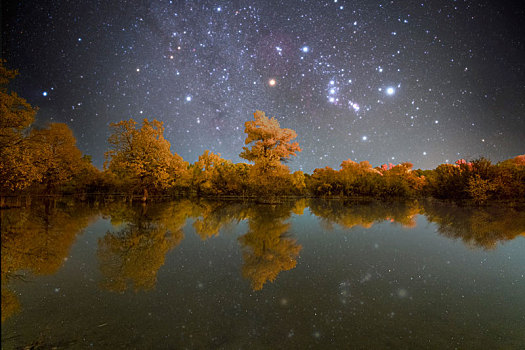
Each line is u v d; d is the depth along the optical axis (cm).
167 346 260
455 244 817
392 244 816
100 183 4934
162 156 2859
